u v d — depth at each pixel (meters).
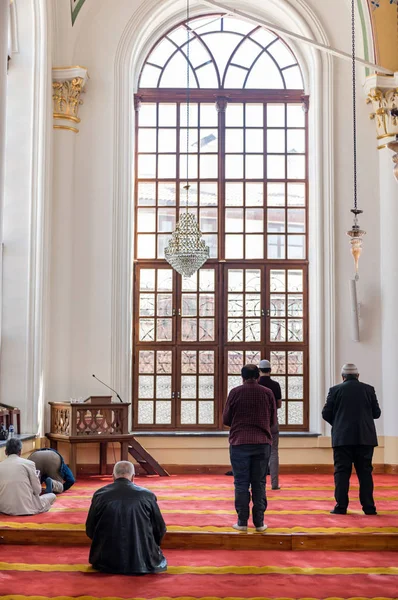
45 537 8.17
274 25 13.24
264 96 14.45
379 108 13.55
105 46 13.73
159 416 13.95
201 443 13.38
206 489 11.26
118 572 7.03
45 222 12.83
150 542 7.17
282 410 13.95
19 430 12.14
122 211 13.52
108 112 13.62
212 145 14.42
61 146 13.32
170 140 14.40
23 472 9.08
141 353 14.03
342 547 8.08
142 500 7.22
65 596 6.36
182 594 6.46
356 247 11.53
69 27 13.52
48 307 12.98
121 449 12.36
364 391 9.42
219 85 14.54
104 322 13.34
